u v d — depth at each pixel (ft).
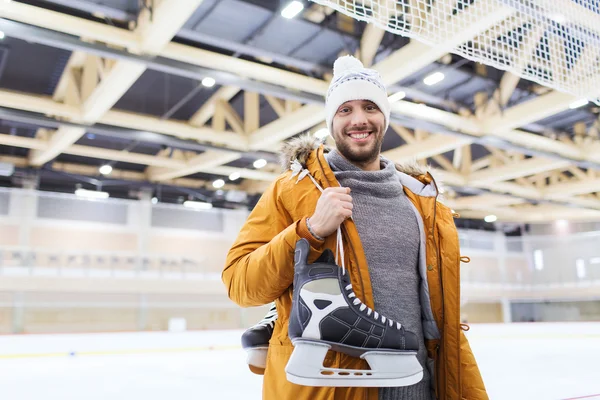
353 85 4.07
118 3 24.16
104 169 52.19
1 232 51.88
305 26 26.40
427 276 4.12
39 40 23.48
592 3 14.25
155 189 63.62
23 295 49.75
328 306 3.08
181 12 21.63
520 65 13.80
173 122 37.32
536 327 50.80
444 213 4.37
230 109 38.68
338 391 3.41
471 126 35.27
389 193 4.16
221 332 44.98
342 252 3.59
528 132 41.88
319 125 39.37
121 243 57.93
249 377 18.84
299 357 3.05
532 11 14.29
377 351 3.15
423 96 34.37
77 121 34.86
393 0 11.05
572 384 17.10
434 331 4.08
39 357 25.68
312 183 3.87
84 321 55.77
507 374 19.53
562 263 67.77
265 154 41.09
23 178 55.31
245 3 24.53
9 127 45.52
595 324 54.65
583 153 42.06
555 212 72.28
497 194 55.42
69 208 56.13
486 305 75.92
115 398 15.05
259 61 30.94
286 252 3.41
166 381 18.01
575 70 14.29
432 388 4.12
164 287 56.49
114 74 28.09
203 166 46.65
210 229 62.75
